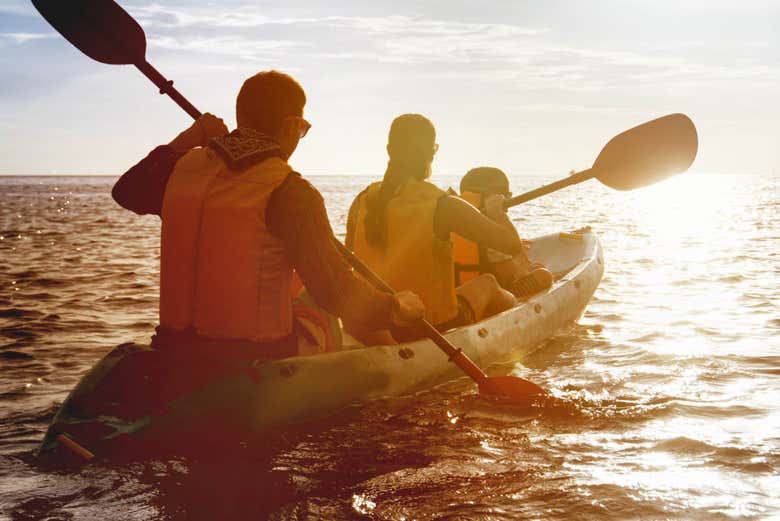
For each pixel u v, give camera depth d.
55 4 3.12
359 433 2.86
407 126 3.38
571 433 2.87
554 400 3.25
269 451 2.64
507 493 2.30
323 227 2.56
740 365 3.86
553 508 2.19
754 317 5.18
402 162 3.40
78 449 2.47
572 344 4.43
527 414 3.11
